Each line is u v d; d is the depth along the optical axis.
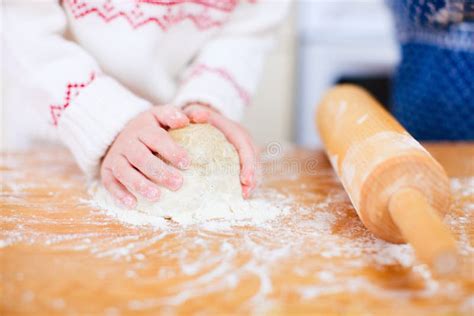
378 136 0.55
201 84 0.78
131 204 0.61
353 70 1.60
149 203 0.60
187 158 0.59
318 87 1.61
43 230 0.55
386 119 0.63
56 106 0.71
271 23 0.90
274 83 1.58
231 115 0.79
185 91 0.77
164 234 0.54
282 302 0.39
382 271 0.45
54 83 0.71
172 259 0.47
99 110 0.67
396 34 1.06
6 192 0.69
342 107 0.74
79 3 0.74
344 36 1.57
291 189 0.73
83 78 0.70
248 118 1.61
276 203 0.66
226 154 0.63
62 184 0.74
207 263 0.47
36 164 0.85
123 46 0.77
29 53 0.74
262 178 0.77
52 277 0.43
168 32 0.81
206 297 0.40
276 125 1.63
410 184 0.47
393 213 0.46
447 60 0.97
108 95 0.69
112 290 0.41
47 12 0.74
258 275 0.44
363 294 0.41
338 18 1.56
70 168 0.83
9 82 0.91
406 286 0.42
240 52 0.86
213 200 0.61
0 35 0.75
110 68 0.80
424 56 1.00
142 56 0.78
